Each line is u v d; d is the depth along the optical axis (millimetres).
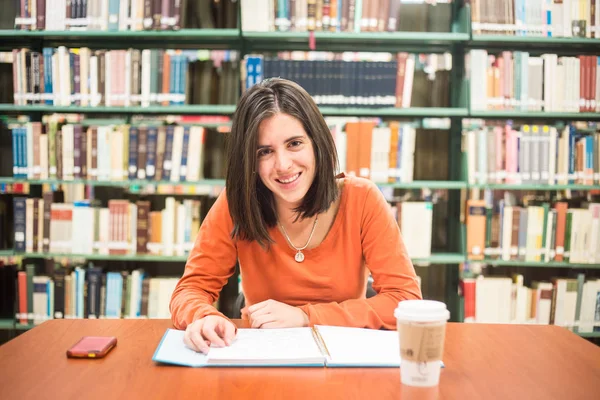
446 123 3023
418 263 2953
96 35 2781
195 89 2965
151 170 2771
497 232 2805
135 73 2771
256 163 1268
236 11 2922
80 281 2816
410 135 2773
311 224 1444
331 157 1334
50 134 2793
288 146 1253
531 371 923
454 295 2945
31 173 2799
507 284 2807
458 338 1126
